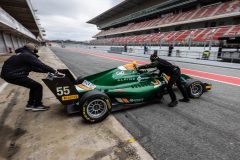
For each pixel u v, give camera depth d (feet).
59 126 8.76
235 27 70.59
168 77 13.11
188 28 102.17
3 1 59.62
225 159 6.44
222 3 87.40
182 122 9.39
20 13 79.10
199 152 6.84
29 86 10.02
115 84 11.74
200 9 97.19
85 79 11.62
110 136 7.88
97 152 6.71
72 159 6.32
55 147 7.00
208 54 49.03
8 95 13.56
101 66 32.17
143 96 11.75
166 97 13.93
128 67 12.46
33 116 9.89
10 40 61.62
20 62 9.53
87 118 8.93
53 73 10.03
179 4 106.22
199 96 13.61
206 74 25.84
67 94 9.62
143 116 10.18
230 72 28.35
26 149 6.86
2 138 7.61
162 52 68.69
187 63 45.14
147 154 6.64
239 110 11.12
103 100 9.25
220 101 12.86
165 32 111.75
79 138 7.67
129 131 8.36
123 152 6.73
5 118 9.57
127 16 177.78
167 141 7.54
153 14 136.98
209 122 9.40
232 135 8.08
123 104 11.18
